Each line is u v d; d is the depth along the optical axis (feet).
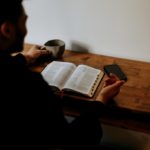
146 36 4.68
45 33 5.44
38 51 4.99
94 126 3.59
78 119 3.57
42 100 2.86
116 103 4.07
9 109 2.67
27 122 2.77
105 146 5.19
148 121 4.07
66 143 3.16
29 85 2.79
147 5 4.35
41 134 2.87
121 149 5.54
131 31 4.73
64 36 5.32
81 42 5.25
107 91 3.91
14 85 2.68
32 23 5.39
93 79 4.43
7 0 2.47
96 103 3.75
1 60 2.66
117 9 4.58
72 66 4.69
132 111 3.99
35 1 5.04
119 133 5.28
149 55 4.88
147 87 4.31
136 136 5.16
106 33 4.93
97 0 4.61
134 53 4.96
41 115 2.83
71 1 4.79
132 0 4.40
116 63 4.91
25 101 2.73
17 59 2.90
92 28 4.98
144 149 5.31
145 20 4.52
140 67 4.77
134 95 4.18
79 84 4.28
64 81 4.42
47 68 4.69
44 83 3.00
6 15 2.50
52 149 3.12
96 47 5.19
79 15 4.91
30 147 2.86
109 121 4.13
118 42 4.95
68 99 4.25
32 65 4.88
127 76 4.57
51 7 5.01
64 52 5.30
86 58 5.10
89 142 3.48
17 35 2.72
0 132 2.70
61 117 3.07
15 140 2.77
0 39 2.58
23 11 2.71
